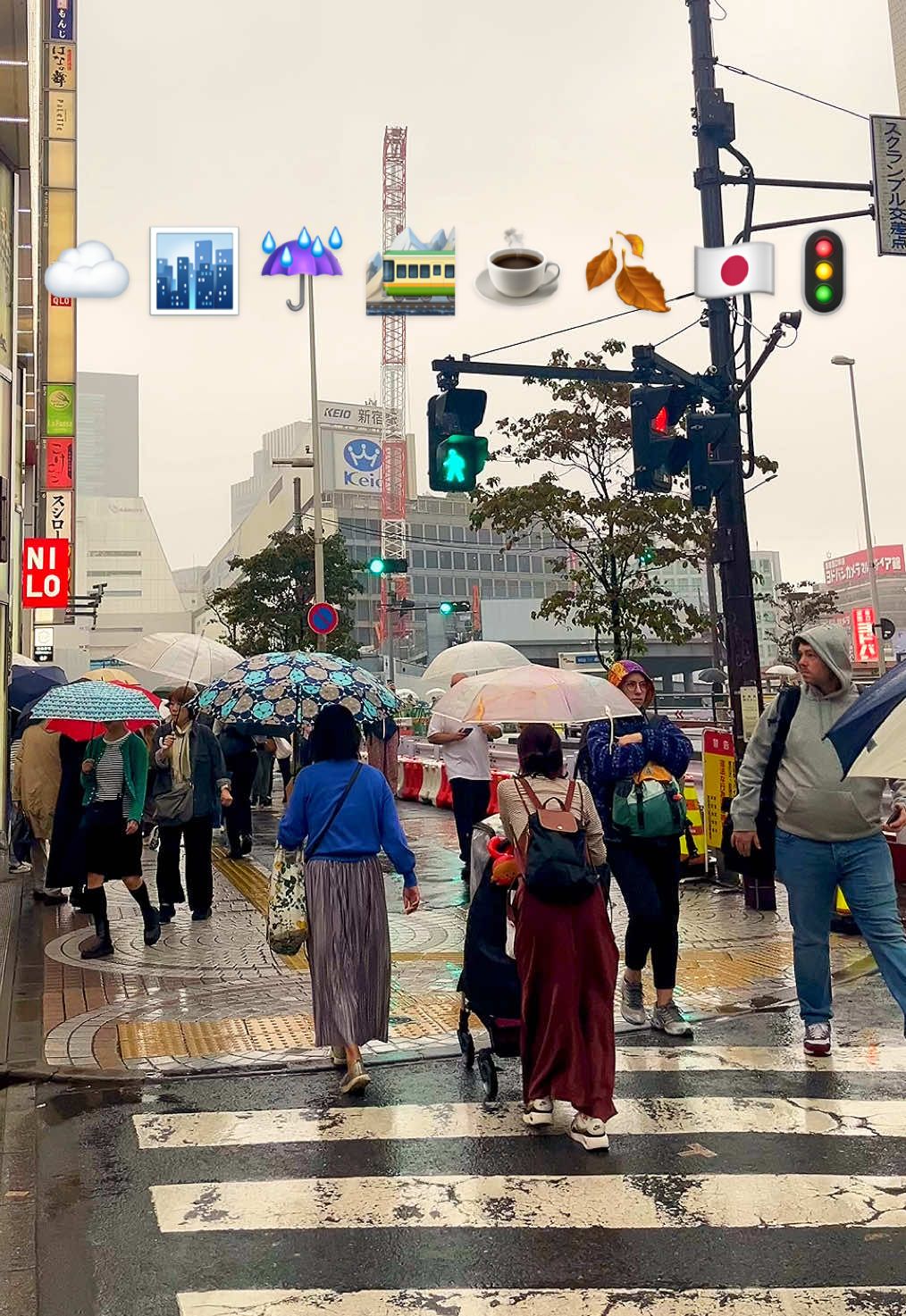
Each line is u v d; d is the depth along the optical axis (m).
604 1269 3.63
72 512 25.48
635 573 19.12
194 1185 4.39
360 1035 5.50
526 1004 4.94
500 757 27.91
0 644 13.77
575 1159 4.59
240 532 135.88
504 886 5.47
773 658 122.94
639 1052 6.07
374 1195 4.25
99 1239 3.94
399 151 121.25
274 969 8.14
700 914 9.62
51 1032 6.56
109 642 114.88
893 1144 4.64
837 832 5.67
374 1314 3.38
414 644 111.38
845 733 3.63
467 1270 3.64
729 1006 6.95
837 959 7.98
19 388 19.11
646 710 6.66
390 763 15.25
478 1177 4.42
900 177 10.43
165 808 9.79
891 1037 6.24
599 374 10.12
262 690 6.69
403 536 118.00
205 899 10.05
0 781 13.75
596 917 4.89
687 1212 4.04
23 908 10.74
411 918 10.07
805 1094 5.30
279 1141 4.86
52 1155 4.76
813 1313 3.32
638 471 10.04
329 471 125.88
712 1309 3.36
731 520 10.20
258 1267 3.70
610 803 6.36
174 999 7.34
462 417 10.05
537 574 122.81
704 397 10.29
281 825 5.67
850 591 186.12
